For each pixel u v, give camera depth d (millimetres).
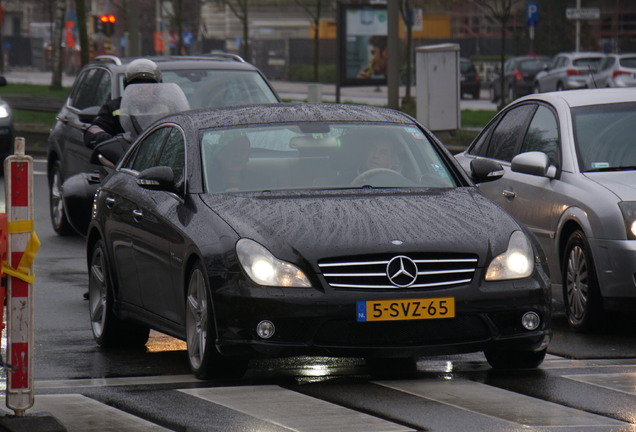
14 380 19234
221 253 22641
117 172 29016
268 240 22422
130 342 27875
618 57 124500
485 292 22391
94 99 46312
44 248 44062
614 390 21984
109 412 20609
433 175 25844
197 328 23609
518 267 22828
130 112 36562
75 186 35125
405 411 20312
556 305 32719
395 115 27391
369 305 21953
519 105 33844
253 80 45531
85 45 102562
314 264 22078
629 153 30109
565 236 29672
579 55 133375
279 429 19141
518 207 31594
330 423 19469
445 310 22172
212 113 27109
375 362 25266
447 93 78312
